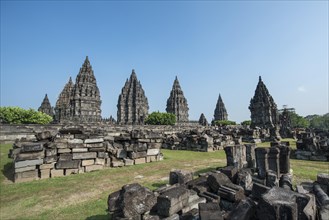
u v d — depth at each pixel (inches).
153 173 446.3
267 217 167.3
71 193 321.7
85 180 389.4
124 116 3329.2
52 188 343.0
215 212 185.9
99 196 309.9
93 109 2554.1
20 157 379.2
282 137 1541.6
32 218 241.8
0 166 450.6
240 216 175.0
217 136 981.8
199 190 273.1
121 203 199.2
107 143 523.8
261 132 1391.5
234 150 442.6
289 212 158.2
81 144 463.2
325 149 633.6
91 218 239.8
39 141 470.0
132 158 541.0
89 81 2586.1
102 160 489.7
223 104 4197.8
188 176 319.0
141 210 202.4
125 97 3410.4
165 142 984.9
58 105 2748.5
